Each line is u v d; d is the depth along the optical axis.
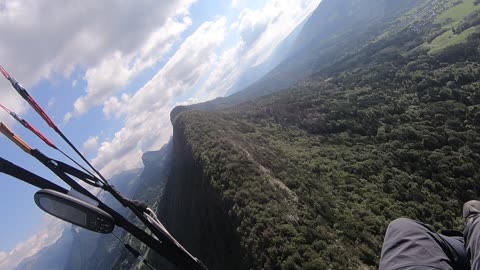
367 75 166.12
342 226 63.78
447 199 72.81
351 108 126.50
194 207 102.81
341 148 104.56
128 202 3.03
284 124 132.62
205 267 3.23
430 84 118.06
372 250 58.03
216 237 79.81
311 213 65.62
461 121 94.62
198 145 109.12
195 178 105.25
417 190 75.19
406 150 89.62
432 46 163.00
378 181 82.44
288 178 78.44
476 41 132.00
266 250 57.97
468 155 80.44
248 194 71.69
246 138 115.00
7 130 2.55
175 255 3.11
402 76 138.62
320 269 51.34
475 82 107.06
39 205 2.61
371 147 100.12
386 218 68.00
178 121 152.38
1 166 2.53
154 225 3.09
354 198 76.12
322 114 128.38
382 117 112.88
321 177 87.44
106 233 2.78
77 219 2.65
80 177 2.84
